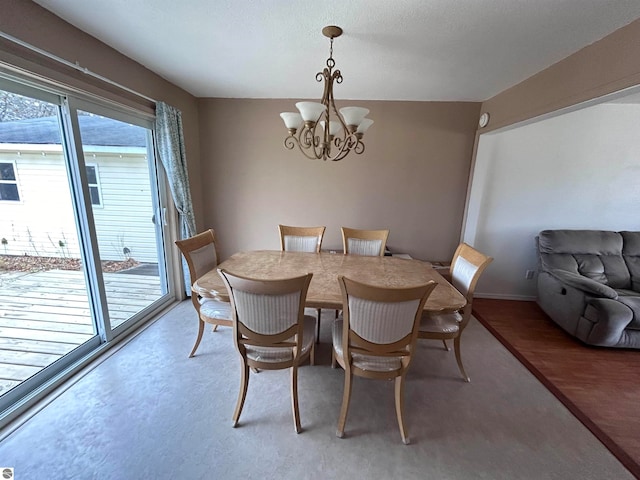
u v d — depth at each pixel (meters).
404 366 1.56
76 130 1.96
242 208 3.75
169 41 2.00
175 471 1.38
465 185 3.50
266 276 2.02
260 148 3.55
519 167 3.36
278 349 1.65
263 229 3.79
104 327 2.29
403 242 3.71
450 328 1.97
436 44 1.91
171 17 1.69
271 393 1.92
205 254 2.34
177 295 3.28
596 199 3.35
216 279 1.95
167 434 1.58
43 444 1.49
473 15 1.56
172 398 1.84
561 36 1.73
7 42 1.46
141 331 2.60
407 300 1.38
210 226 3.82
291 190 3.65
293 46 2.02
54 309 2.04
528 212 3.47
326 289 1.82
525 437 1.66
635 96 2.89
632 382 2.18
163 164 2.89
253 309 1.49
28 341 1.92
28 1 1.52
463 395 1.99
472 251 2.17
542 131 3.26
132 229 2.66
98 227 2.28
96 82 2.04
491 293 3.72
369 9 1.54
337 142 2.02
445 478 1.41
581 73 1.87
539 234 3.28
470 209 3.46
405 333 1.50
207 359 2.24
